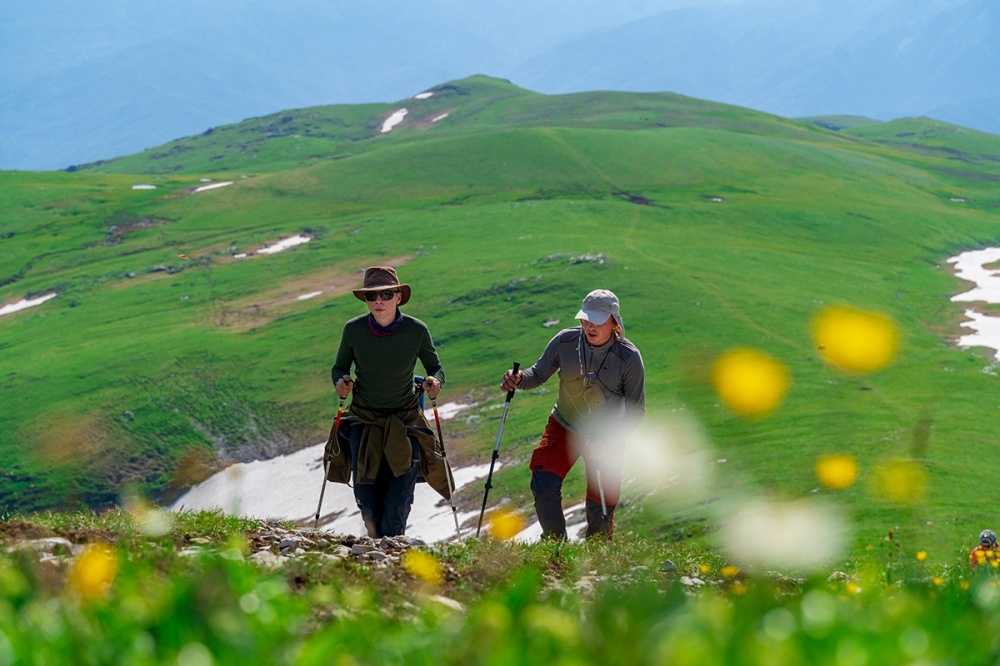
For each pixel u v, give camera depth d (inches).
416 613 201.6
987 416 3211.1
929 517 1840.6
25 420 6067.9
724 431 3191.4
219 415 5999.0
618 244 7721.5
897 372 4079.7
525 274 7071.9
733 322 5738.2
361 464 560.7
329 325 6983.3
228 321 7362.2
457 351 6131.9
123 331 7327.8
